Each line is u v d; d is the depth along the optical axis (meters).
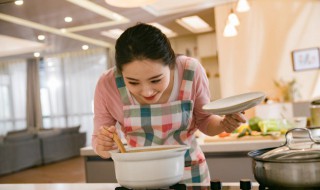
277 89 5.77
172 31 7.81
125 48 0.92
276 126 2.36
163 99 1.24
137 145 1.27
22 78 10.48
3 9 4.90
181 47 8.82
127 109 1.23
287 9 5.73
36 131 8.89
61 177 5.97
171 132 1.26
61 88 10.00
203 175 1.30
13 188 1.24
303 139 0.96
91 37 7.63
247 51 5.93
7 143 6.71
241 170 2.20
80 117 9.81
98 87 1.27
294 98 5.61
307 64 5.59
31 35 6.73
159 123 1.23
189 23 7.17
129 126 1.25
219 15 5.96
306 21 5.63
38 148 7.40
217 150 2.21
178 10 5.96
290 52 5.71
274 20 5.80
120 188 0.91
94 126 1.28
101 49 9.46
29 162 7.15
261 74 5.87
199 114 1.32
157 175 0.85
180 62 1.24
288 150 0.83
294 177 0.75
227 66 6.02
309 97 5.58
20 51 8.89
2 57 9.48
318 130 1.17
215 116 1.30
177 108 1.23
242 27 5.95
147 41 0.91
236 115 0.99
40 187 1.21
